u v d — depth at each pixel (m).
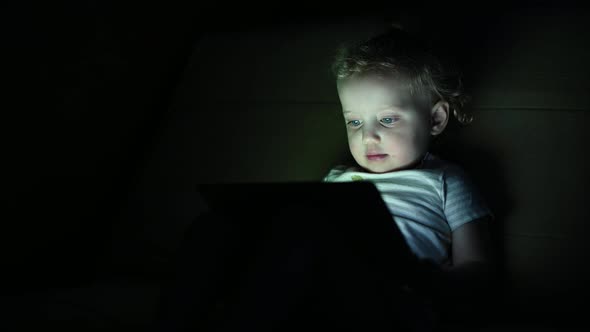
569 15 1.25
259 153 1.35
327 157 1.30
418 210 1.04
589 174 1.10
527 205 1.12
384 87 1.09
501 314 1.08
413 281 0.85
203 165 1.38
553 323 1.05
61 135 1.33
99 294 1.12
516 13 1.29
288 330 0.80
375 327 0.84
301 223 0.79
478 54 1.27
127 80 1.47
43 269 1.33
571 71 1.18
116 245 1.37
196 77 1.49
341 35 1.38
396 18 1.37
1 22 1.18
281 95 1.39
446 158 1.21
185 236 0.87
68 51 1.32
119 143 1.49
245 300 0.77
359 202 0.78
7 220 1.24
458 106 1.20
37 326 0.96
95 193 1.44
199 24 1.66
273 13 1.68
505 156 1.16
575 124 1.14
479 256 1.00
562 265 1.08
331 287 0.83
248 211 0.87
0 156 1.20
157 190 1.39
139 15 1.48
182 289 0.80
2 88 1.19
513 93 1.20
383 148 1.10
